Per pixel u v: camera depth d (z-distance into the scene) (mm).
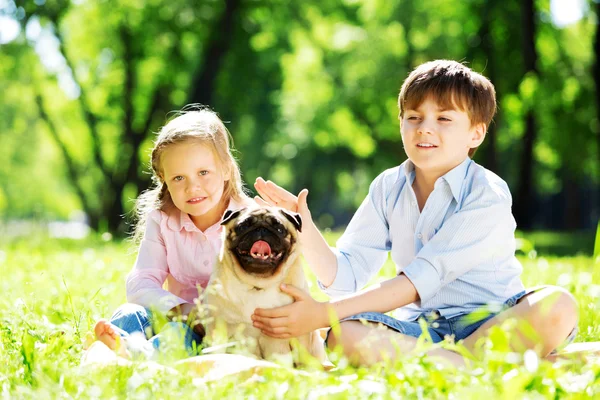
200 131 6156
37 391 4027
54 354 4934
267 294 5266
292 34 37938
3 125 46312
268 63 36406
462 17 33281
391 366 4715
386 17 35625
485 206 5645
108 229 36938
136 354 4965
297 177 48844
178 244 6309
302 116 40500
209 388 4090
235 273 5258
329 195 65812
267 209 5383
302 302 5160
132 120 36125
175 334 4852
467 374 4148
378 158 41406
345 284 6156
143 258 6336
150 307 5477
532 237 28047
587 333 6379
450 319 5699
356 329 5168
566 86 32094
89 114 38125
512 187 47188
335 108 38188
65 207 66812
